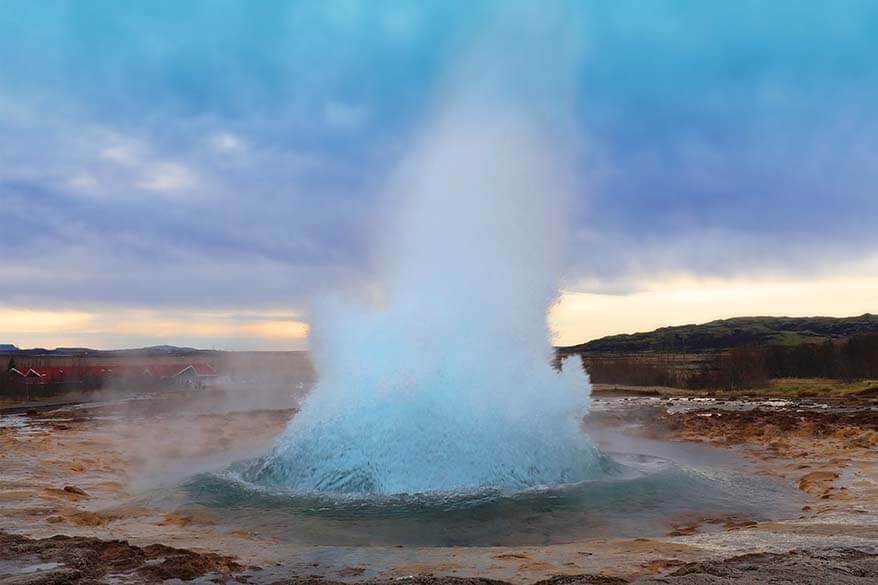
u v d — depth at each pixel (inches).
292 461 487.2
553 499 414.6
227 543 333.7
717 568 261.7
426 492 431.8
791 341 4296.3
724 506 424.5
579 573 266.7
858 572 255.3
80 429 946.1
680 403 1457.9
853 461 564.1
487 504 401.7
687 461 618.8
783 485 500.1
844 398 1550.2
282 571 284.2
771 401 1502.2
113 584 257.4
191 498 433.7
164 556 295.6
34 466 561.9
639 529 370.9
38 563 275.3
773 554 283.7
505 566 283.9
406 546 333.7
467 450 465.4
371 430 480.7
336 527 365.7
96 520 385.4
